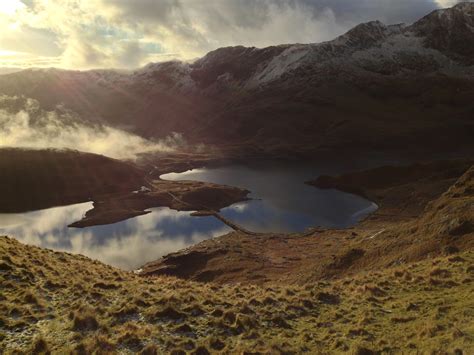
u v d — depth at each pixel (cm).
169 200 19150
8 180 19512
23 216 17125
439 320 1884
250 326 2130
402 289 2595
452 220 4909
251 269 8831
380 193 17450
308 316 2338
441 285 2508
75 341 1831
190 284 3123
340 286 2939
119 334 1939
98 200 19562
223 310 2295
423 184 15775
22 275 2548
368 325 2047
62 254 3512
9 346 1770
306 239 11962
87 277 2822
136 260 11412
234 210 17212
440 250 4506
